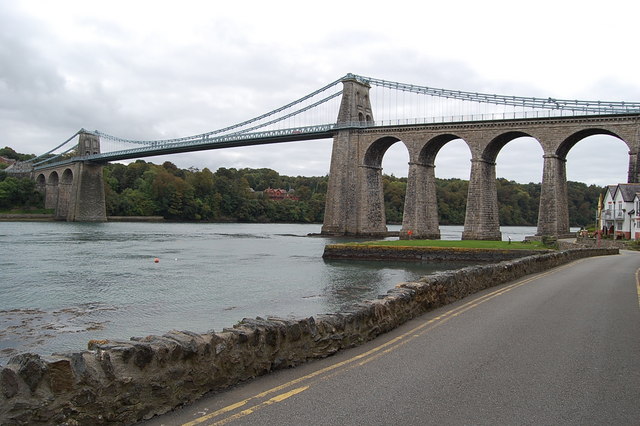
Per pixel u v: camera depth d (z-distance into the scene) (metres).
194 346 7.47
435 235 93.25
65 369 6.07
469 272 18.52
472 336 11.71
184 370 7.32
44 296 29.70
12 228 109.00
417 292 14.22
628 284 22.14
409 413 7.00
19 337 20.23
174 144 144.12
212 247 70.06
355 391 7.88
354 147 103.31
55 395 5.96
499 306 15.91
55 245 65.81
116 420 6.48
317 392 7.82
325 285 36.09
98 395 6.32
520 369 9.12
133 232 104.25
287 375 8.68
